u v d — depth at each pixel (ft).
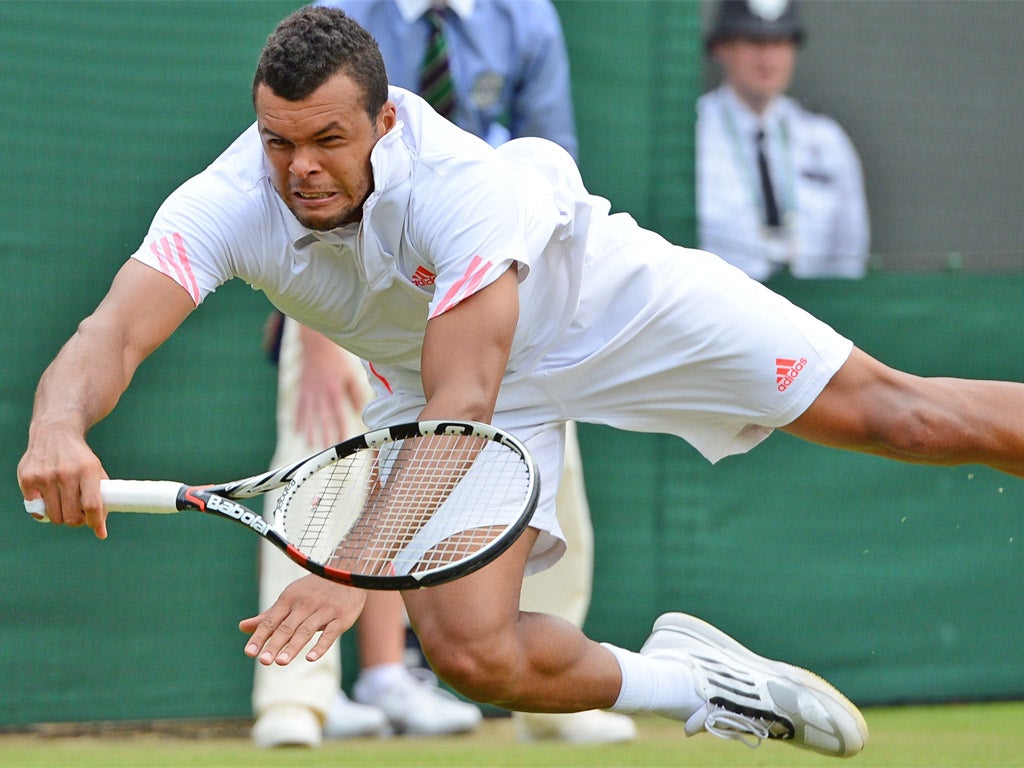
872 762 52.37
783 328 40.70
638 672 40.83
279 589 56.90
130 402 59.98
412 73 55.26
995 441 41.14
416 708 58.80
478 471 36.58
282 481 33.40
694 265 40.91
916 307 66.85
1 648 58.44
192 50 60.85
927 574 66.49
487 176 35.22
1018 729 60.03
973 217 67.77
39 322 59.11
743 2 64.69
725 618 64.39
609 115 63.62
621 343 40.27
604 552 63.31
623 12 63.77
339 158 33.65
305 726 55.16
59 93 59.52
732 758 53.47
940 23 67.67
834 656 65.41
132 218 60.29
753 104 65.10
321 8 33.83
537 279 39.11
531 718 57.06
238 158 36.96
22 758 53.26
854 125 66.33
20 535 58.65
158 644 60.13
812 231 65.72
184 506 32.60
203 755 53.88
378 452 35.29
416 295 36.96
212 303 60.95
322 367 55.77
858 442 41.55
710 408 41.52
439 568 29.99
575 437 62.44
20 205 59.00
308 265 36.78
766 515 65.00
